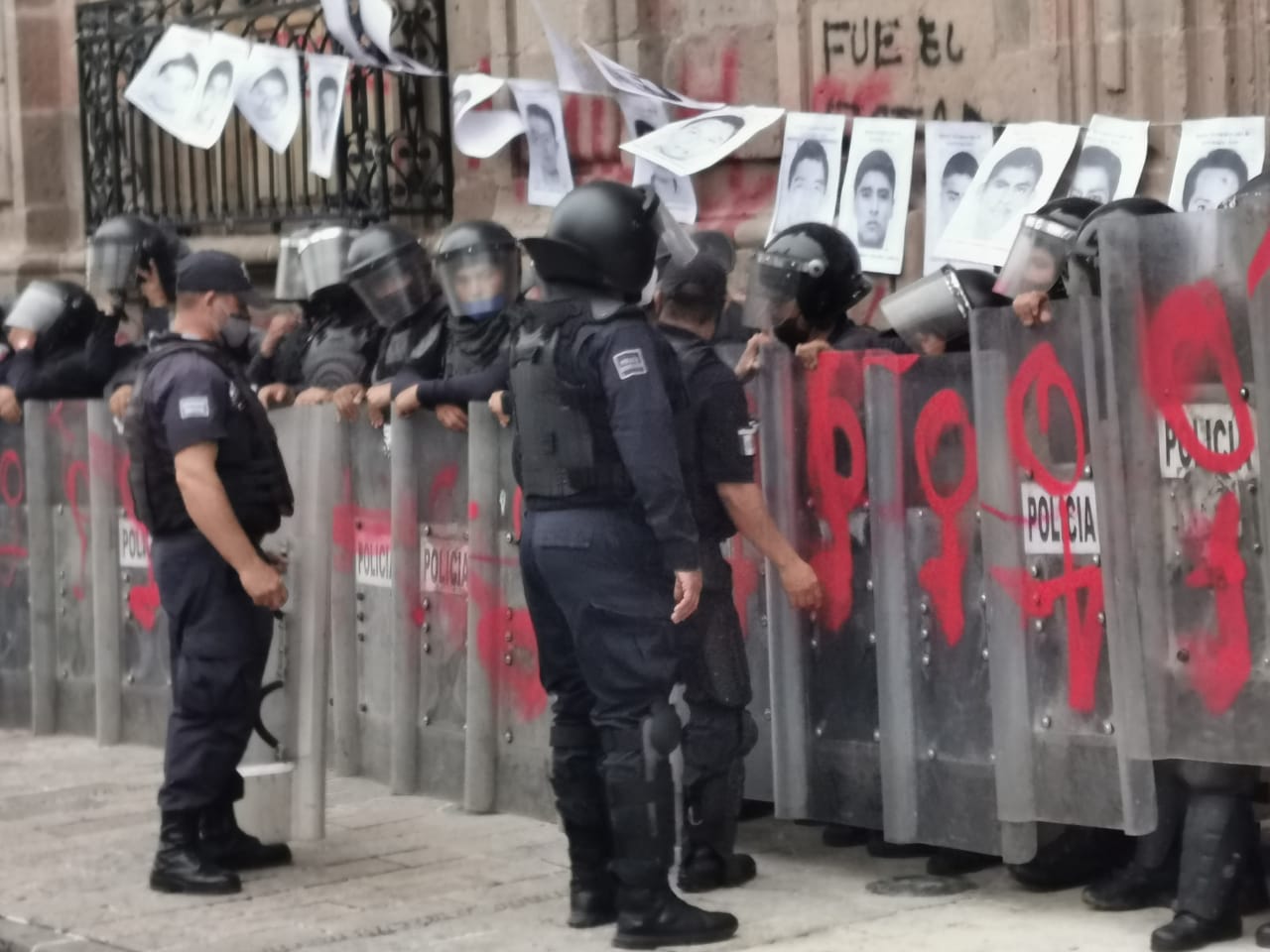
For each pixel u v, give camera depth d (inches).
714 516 209.0
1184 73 259.6
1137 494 184.5
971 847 203.2
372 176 374.6
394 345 273.7
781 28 311.6
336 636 278.7
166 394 215.5
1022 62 279.6
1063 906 202.4
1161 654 184.9
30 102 446.9
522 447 192.2
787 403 216.4
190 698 220.2
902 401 205.5
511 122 338.0
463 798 257.9
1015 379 193.9
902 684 207.5
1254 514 178.4
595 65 332.8
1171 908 197.3
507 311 219.5
